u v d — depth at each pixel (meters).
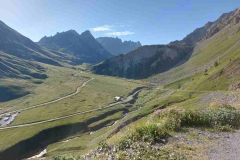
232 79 70.19
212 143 13.75
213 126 17.39
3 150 91.38
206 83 89.88
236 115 18.62
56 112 141.12
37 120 126.69
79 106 154.00
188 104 50.47
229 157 11.47
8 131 112.06
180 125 17.48
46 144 102.44
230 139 14.59
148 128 14.82
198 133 15.84
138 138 13.96
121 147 12.59
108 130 89.88
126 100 170.62
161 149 12.45
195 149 12.69
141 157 11.25
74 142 89.06
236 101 31.66
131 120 82.75
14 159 90.12
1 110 153.75
